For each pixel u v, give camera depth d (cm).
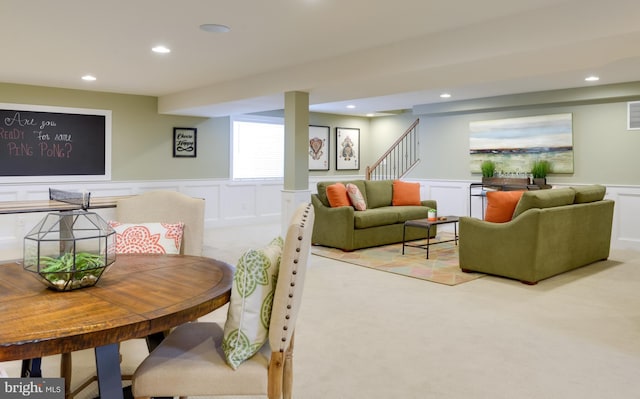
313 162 917
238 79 580
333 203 613
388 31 380
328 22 359
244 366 157
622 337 302
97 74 553
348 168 984
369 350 280
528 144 714
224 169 816
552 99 659
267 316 160
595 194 516
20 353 117
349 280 450
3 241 604
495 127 752
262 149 868
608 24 299
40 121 632
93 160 678
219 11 334
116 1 315
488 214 469
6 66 510
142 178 725
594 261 524
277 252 174
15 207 360
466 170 796
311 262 530
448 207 821
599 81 588
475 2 315
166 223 264
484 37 356
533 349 282
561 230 452
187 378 154
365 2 315
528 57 352
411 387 234
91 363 260
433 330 315
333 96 539
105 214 438
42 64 501
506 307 365
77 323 129
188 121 770
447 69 395
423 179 860
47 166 641
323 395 225
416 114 838
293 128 516
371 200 691
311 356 271
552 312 353
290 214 521
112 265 202
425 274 471
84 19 350
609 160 636
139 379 155
